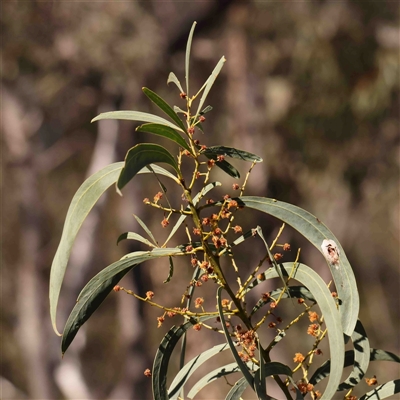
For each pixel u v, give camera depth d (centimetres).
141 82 920
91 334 1248
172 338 139
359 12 883
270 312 133
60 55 903
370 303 1287
